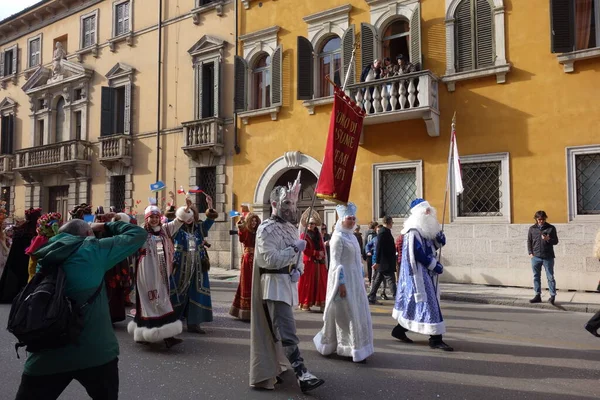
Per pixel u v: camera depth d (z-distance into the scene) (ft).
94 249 9.70
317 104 48.60
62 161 68.03
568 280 35.60
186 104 59.21
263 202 51.96
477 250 39.37
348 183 17.71
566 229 35.96
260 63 54.70
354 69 46.11
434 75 40.81
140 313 18.86
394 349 19.10
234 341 20.39
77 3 72.95
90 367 9.25
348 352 17.11
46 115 75.56
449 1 41.81
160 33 61.77
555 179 36.78
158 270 19.03
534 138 37.78
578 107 36.22
